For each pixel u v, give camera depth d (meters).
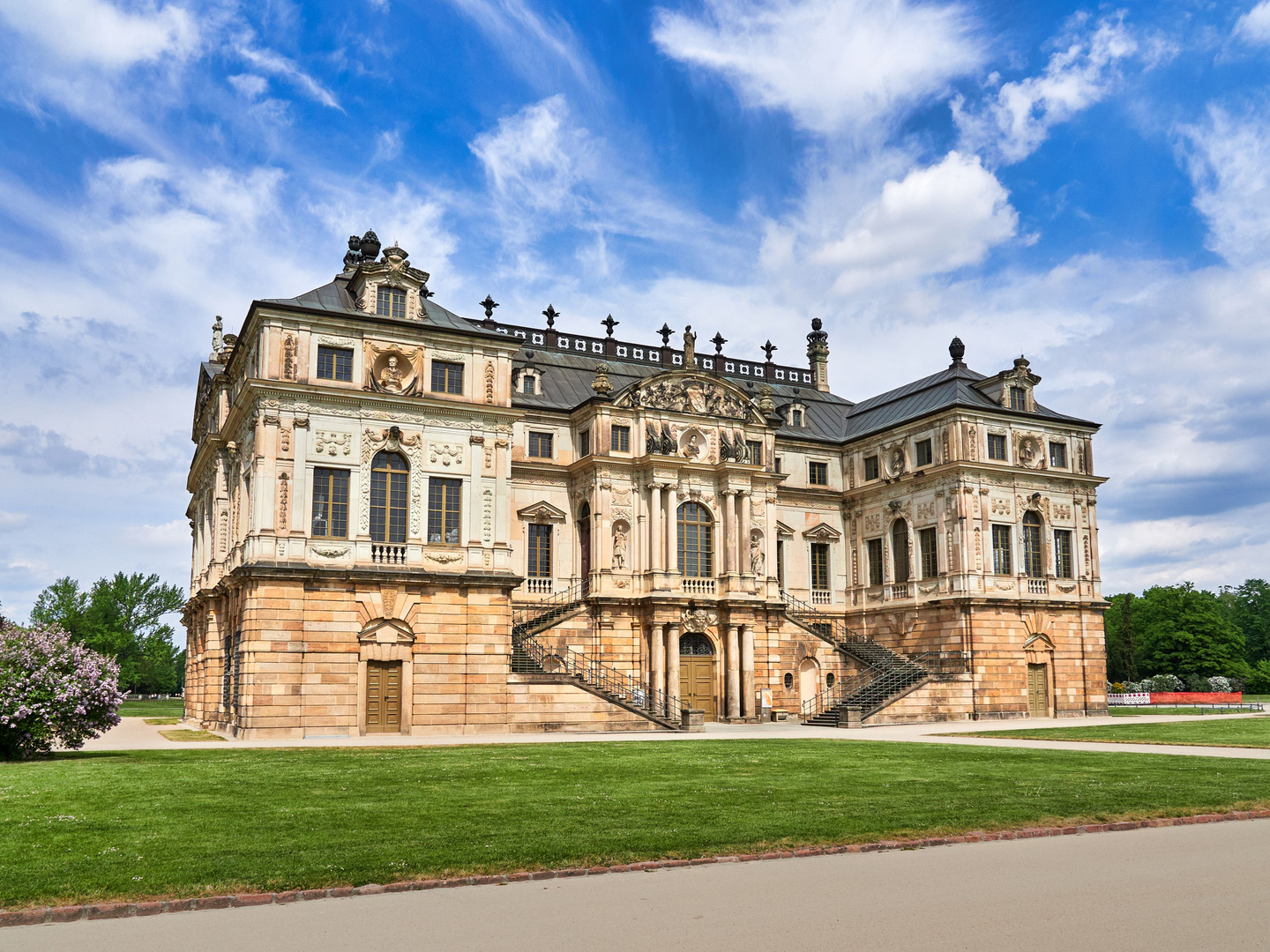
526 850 16.55
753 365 77.62
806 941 11.86
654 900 13.87
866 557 69.44
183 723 62.72
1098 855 17.08
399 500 47.03
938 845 17.91
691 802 21.70
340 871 15.07
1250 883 14.95
